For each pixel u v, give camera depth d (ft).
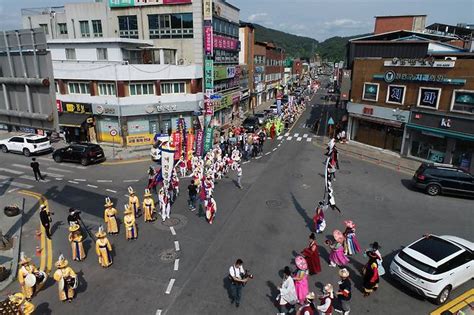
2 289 38.68
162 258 44.88
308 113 188.34
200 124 118.52
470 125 79.87
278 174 81.82
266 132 127.65
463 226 55.31
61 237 50.80
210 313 34.91
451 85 83.05
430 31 157.58
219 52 138.72
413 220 57.31
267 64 241.35
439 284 35.53
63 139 115.44
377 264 37.14
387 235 51.88
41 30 30.42
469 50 101.96
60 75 111.04
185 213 59.06
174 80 114.11
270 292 38.32
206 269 42.45
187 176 79.97
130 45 114.93
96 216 57.72
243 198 66.13
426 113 88.84
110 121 111.14
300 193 69.26
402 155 97.60
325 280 40.75
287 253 46.44
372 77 102.37
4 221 54.90
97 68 105.91
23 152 96.63
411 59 91.15
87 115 111.55
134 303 36.32
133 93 108.78
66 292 36.19
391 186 74.33
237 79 166.30
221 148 94.48
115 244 48.52
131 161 92.38
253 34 194.59
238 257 45.29
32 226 54.08
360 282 40.45
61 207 61.36
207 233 51.83
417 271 36.52
